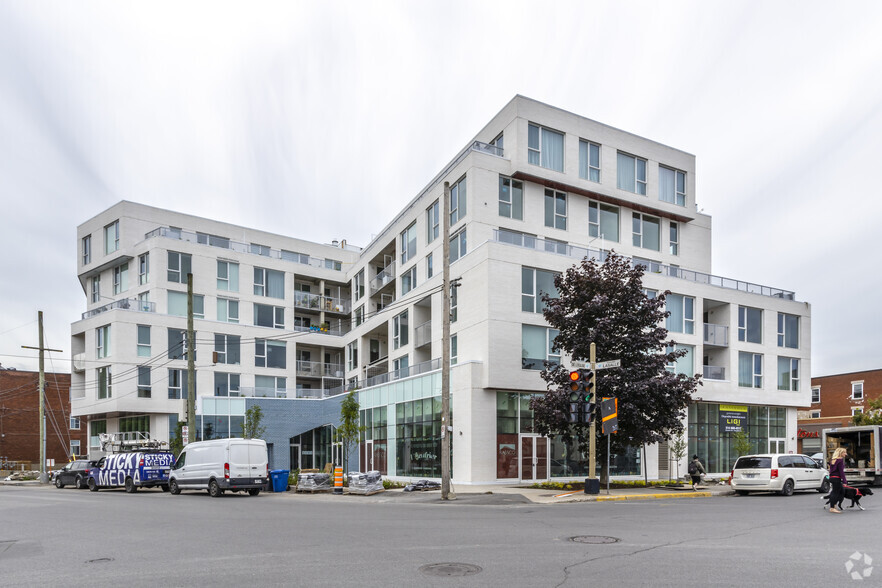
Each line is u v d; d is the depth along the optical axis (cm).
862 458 2734
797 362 3919
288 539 1129
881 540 1106
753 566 871
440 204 3641
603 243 3675
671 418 2489
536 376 2958
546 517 1488
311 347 5509
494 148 3541
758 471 2292
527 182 3481
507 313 2931
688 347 3441
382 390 3741
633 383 2339
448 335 2203
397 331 4009
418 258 3856
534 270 3053
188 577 820
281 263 5284
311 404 4616
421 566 873
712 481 3062
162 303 4541
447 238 2264
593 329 2406
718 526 1304
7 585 796
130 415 4581
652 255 3859
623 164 3806
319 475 2567
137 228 4909
